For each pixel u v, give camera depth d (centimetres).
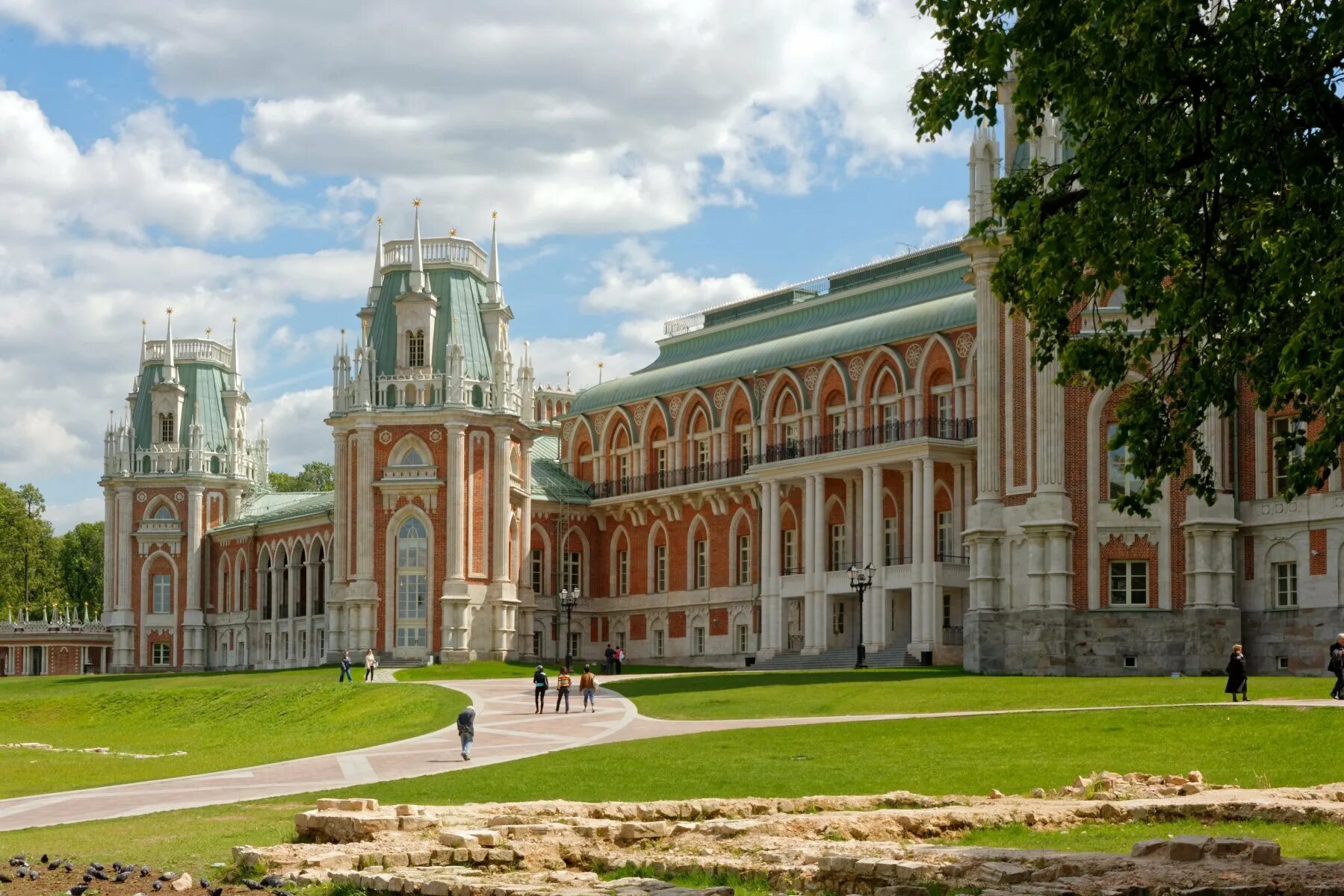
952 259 9188
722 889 1808
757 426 9656
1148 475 2542
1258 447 6400
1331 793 2653
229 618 11775
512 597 9575
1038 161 2662
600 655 10706
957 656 7950
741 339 10431
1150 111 2319
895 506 8475
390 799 3161
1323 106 2255
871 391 8875
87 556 16375
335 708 6650
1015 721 4259
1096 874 1847
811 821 2356
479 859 2186
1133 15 2253
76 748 5862
